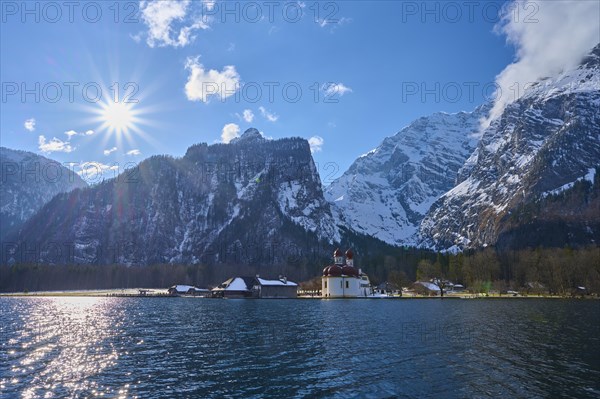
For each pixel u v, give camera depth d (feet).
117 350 187.11
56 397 122.01
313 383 135.13
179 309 422.00
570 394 124.57
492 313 354.33
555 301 544.21
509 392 126.21
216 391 127.75
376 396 123.13
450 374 144.66
